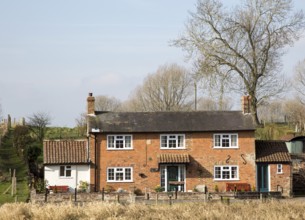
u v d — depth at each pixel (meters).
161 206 44.81
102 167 66.69
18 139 89.12
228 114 69.75
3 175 73.44
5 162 83.00
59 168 66.00
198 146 67.44
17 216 38.19
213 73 87.56
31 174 72.56
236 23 87.25
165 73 114.75
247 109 69.94
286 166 67.50
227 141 67.75
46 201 58.28
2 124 118.19
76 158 66.19
